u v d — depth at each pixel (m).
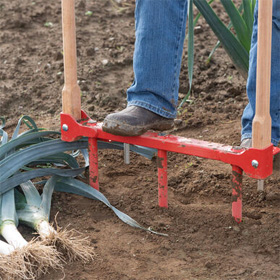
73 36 2.78
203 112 4.02
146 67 2.61
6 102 4.27
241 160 2.42
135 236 2.54
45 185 2.74
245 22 3.24
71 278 2.21
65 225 2.64
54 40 5.33
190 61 2.88
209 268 2.28
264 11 2.20
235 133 3.64
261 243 2.43
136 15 2.64
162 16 2.55
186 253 2.40
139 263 2.32
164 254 2.39
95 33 5.42
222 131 3.70
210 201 2.86
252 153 2.37
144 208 2.79
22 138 2.85
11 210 2.52
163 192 2.73
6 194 2.62
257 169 2.38
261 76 2.28
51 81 4.56
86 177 3.12
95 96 4.29
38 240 2.47
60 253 2.29
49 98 4.33
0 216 2.48
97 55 4.93
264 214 2.67
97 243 2.48
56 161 3.10
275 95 2.62
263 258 2.33
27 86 4.49
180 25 2.59
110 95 4.29
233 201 2.55
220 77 4.48
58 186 2.89
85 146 2.99
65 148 2.92
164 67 2.61
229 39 3.20
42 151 2.82
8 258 2.13
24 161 2.73
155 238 2.52
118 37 5.30
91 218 2.71
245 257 2.34
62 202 2.85
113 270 2.27
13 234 2.37
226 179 3.06
